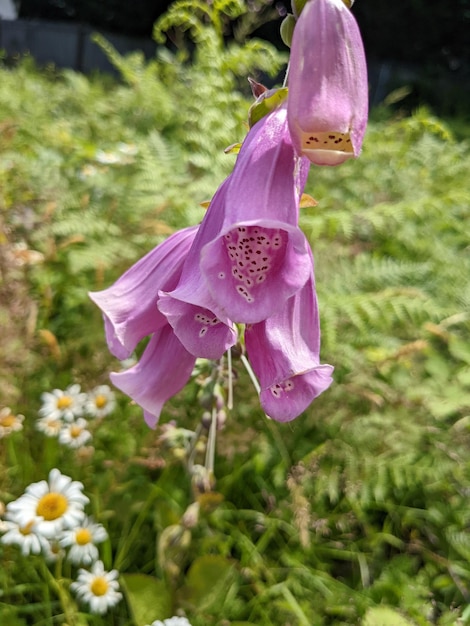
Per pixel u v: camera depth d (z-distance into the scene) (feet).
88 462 1.18
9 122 1.89
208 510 0.96
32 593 1.08
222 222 0.58
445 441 1.34
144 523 1.22
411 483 1.30
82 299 1.44
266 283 0.53
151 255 0.68
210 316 0.58
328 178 2.07
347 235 1.53
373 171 2.17
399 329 1.55
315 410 1.31
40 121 2.45
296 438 1.33
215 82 2.00
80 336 1.41
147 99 2.69
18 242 1.45
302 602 1.12
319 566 1.22
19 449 1.21
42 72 4.45
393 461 1.27
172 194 1.56
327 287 1.43
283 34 0.58
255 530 1.25
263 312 0.51
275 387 0.62
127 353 0.67
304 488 1.24
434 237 1.84
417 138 2.61
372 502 1.32
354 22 0.50
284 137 0.55
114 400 1.20
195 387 1.27
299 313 0.62
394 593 1.12
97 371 1.28
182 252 0.67
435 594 1.19
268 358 0.59
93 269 1.53
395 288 1.47
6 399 1.20
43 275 1.47
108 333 0.69
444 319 1.55
